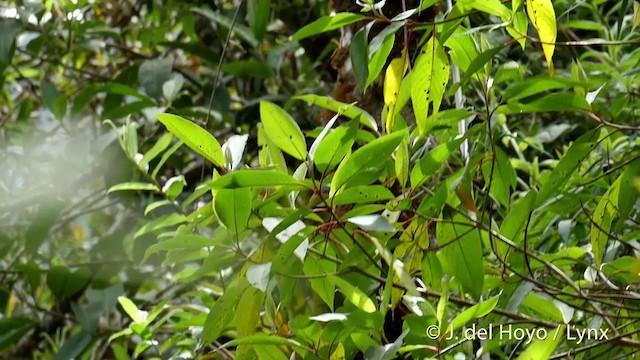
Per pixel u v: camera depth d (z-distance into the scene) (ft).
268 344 5.18
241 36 9.90
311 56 10.14
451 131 5.63
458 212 5.35
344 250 5.38
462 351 5.66
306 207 4.97
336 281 5.02
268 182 4.83
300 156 4.91
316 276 5.05
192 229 5.49
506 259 5.58
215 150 5.01
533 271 5.67
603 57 7.57
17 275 10.31
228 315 5.23
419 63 5.08
